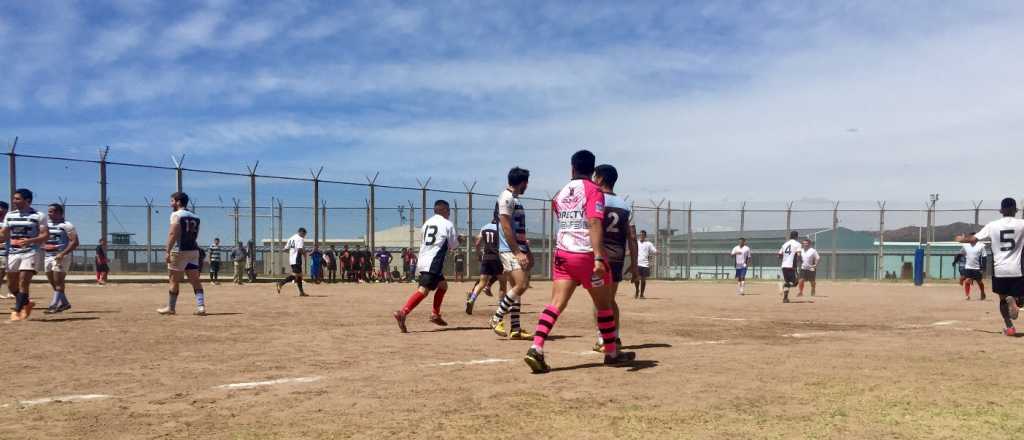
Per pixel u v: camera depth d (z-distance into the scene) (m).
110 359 6.59
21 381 5.45
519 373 5.74
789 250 17.14
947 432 3.90
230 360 6.53
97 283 22.05
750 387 5.11
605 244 6.68
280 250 29.61
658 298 19.12
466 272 30.22
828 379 5.44
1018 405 4.55
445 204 9.27
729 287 27.55
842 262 35.06
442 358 6.65
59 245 11.19
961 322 11.29
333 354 6.93
